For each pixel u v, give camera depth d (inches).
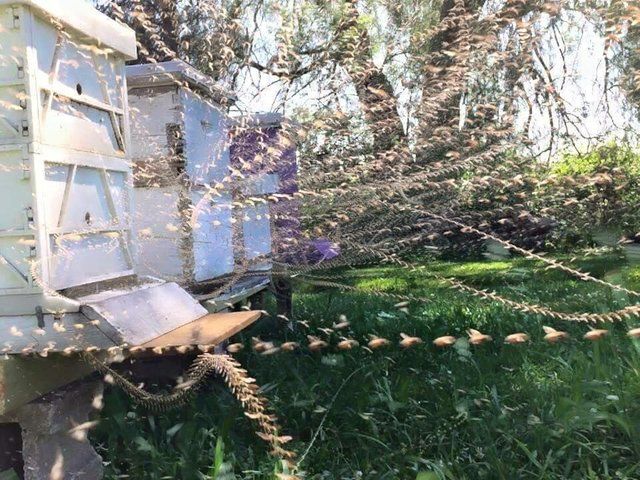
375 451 77.1
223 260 125.3
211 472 67.2
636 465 63.2
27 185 60.7
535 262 198.5
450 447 76.5
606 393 78.2
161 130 113.0
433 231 111.9
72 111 68.7
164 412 87.1
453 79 95.7
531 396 86.3
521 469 66.6
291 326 151.2
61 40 66.2
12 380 59.0
